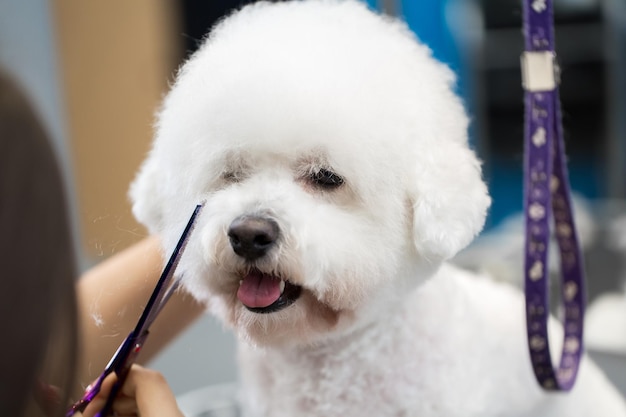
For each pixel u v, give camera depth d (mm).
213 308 964
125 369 785
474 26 2594
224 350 1875
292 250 819
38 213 467
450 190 892
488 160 2682
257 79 824
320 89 823
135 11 2736
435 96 939
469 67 2619
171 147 905
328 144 830
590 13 2627
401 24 1013
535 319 955
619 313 2020
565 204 1045
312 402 997
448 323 989
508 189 2680
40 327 468
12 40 552
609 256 2371
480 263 2213
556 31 2666
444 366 968
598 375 1285
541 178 944
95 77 2764
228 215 835
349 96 835
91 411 785
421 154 886
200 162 870
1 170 456
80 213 776
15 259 459
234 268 849
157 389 794
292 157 854
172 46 2773
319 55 851
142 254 861
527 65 939
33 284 464
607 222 2607
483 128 2650
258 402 1053
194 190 882
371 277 881
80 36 2764
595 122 2713
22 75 505
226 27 941
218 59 871
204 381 1722
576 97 2707
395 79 888
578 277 1070
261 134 828
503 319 1093
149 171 986
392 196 882
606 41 2639
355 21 932
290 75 824
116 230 842
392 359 958
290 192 860
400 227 902
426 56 982
